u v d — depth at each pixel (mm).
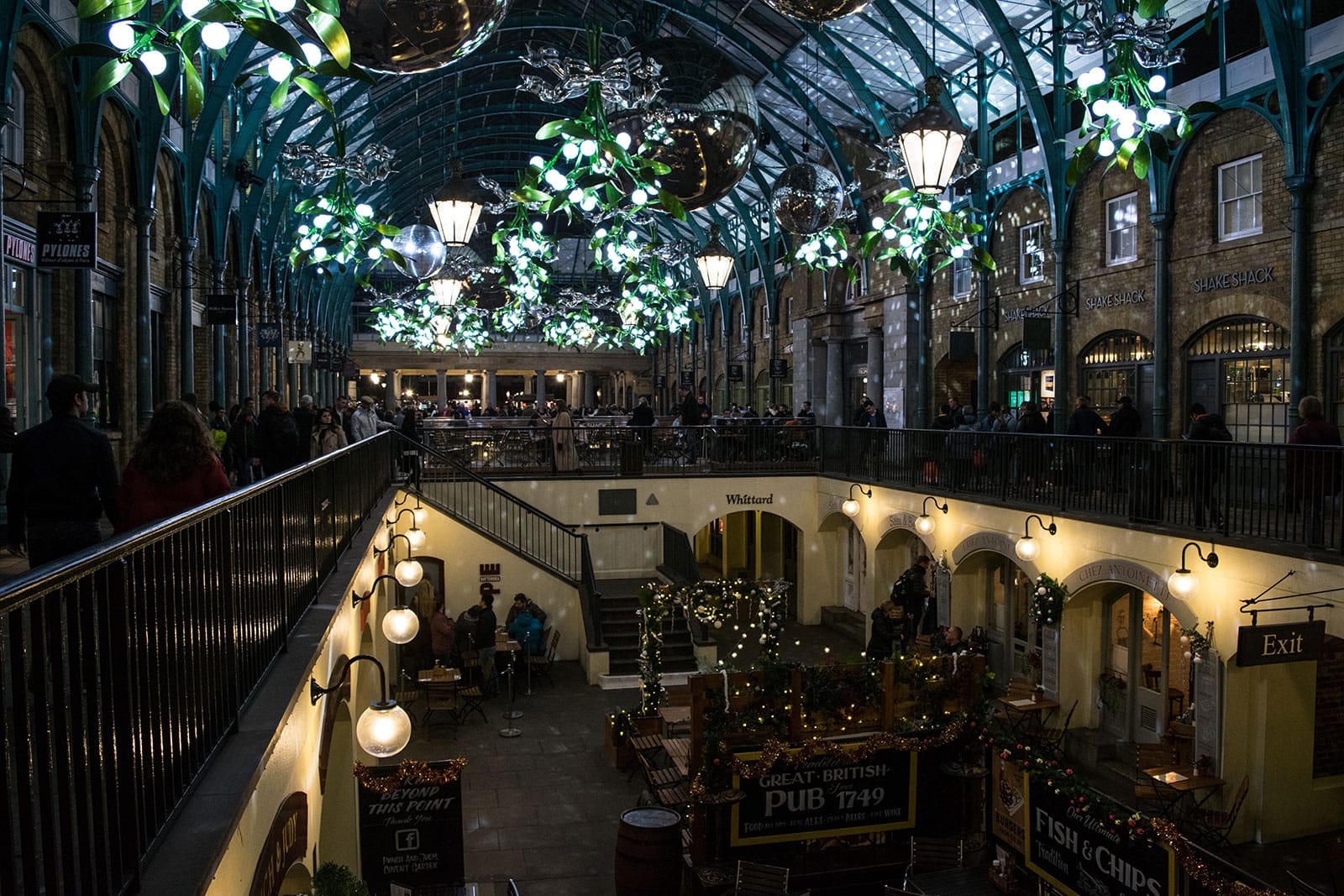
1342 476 9578
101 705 2717
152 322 14875
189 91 2881
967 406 20141
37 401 10602
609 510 21875
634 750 13430
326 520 7613
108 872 2631
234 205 20031
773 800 9594
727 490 22516
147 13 5840
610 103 4301
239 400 20344
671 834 9664
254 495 4566
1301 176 12906
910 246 8578
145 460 4445
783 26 20625
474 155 36062
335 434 14180
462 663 17266
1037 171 18906
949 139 7027
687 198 4328
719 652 19797
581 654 19125
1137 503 12383
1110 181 16922
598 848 11062
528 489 21500
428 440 21766
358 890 4949
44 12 9727
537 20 22984
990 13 16828
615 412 37094
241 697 4289
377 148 8445
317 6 2549
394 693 16328
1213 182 14805
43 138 10406
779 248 32594
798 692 9719
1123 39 4992
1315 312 12906
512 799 12430
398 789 7582
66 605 2500
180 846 2990
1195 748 11586
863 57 20734
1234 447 11055
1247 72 13969
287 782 4691
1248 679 11008
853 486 21016
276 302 25328
